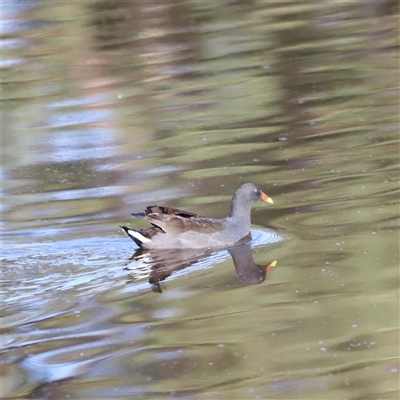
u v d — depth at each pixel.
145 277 12.46
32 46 29.39
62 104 23.59
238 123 20.83
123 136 20.58
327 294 11.45
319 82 23.53
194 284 12.18
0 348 10.30
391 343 9.95
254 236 14.32
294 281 11.99
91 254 13.53
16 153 19.91
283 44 27.70
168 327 10.69
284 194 16.03
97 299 11.67
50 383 9.48
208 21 31.23
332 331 10.34
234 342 10.20
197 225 13.99
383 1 32.22
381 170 16.83
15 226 15.05
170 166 18.19
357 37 27.78
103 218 15.31
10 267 13.01
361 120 20.20
